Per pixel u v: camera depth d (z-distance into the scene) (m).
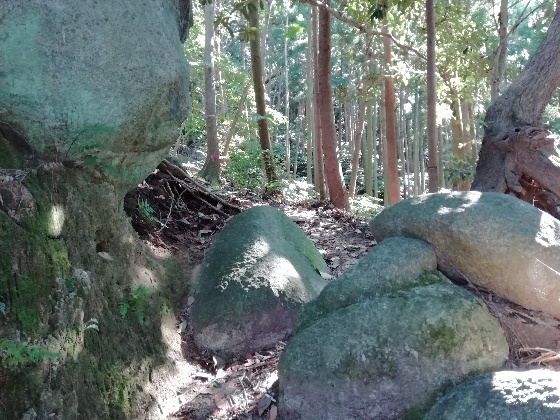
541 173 4.91
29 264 2.16
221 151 10.88
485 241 2.53
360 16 6.88
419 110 19.31
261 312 3.20
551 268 2.44
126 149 3.06
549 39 5.43
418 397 2.22
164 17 3.45
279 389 2.50
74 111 2.73
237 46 23.28
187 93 3.54
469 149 10.03
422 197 2.92
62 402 2.06
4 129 2.60
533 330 2.49
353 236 5.38
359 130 11.66
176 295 3.45
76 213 2.67
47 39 2.69
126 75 2.94
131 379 2.53
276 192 7.47
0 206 2.18
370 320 2.38
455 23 7.49
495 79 8.00
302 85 23.52
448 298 2.41
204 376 2.93
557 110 9.42
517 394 1.96
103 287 2.70
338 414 2.29
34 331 2.06
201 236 4.54
